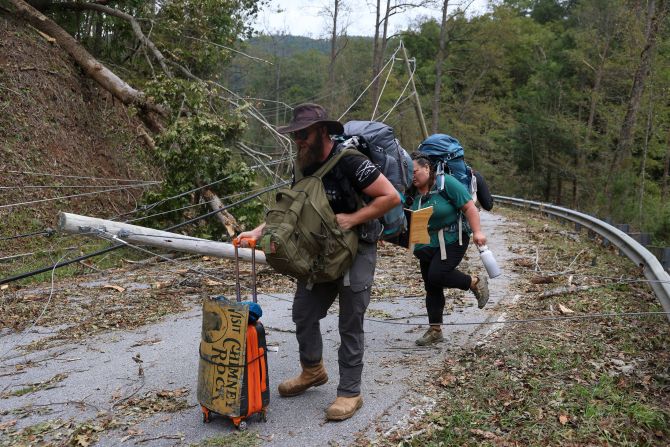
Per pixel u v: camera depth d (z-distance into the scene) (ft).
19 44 51.67
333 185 12.19
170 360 17.51
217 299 12.60
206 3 54.70
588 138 118.52
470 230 17.47
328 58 170.19
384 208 11.98
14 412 14.14
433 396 14.01
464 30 129.80
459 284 17.17
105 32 63.36
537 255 33.50
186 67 56.03
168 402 14.26
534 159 127.34
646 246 33.99
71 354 18.57
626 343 17.11
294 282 28.50
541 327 18.97
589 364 15.47
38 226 42.70
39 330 21.45
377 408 13.41
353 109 131.34
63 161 49.55
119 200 51.98
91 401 14.65
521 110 152.87
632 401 13.29
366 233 12.55
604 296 22.53
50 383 16.02
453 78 151.12
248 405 12.39
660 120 99.14
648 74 90.48
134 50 61.87
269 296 25.73
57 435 12.78
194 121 40.81
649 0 84.33
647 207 86.12
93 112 56.18
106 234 23.48
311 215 11.67
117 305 24.70
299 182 12.23
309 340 13.69
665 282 18.51
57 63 53.83
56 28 54.34
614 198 89.25
